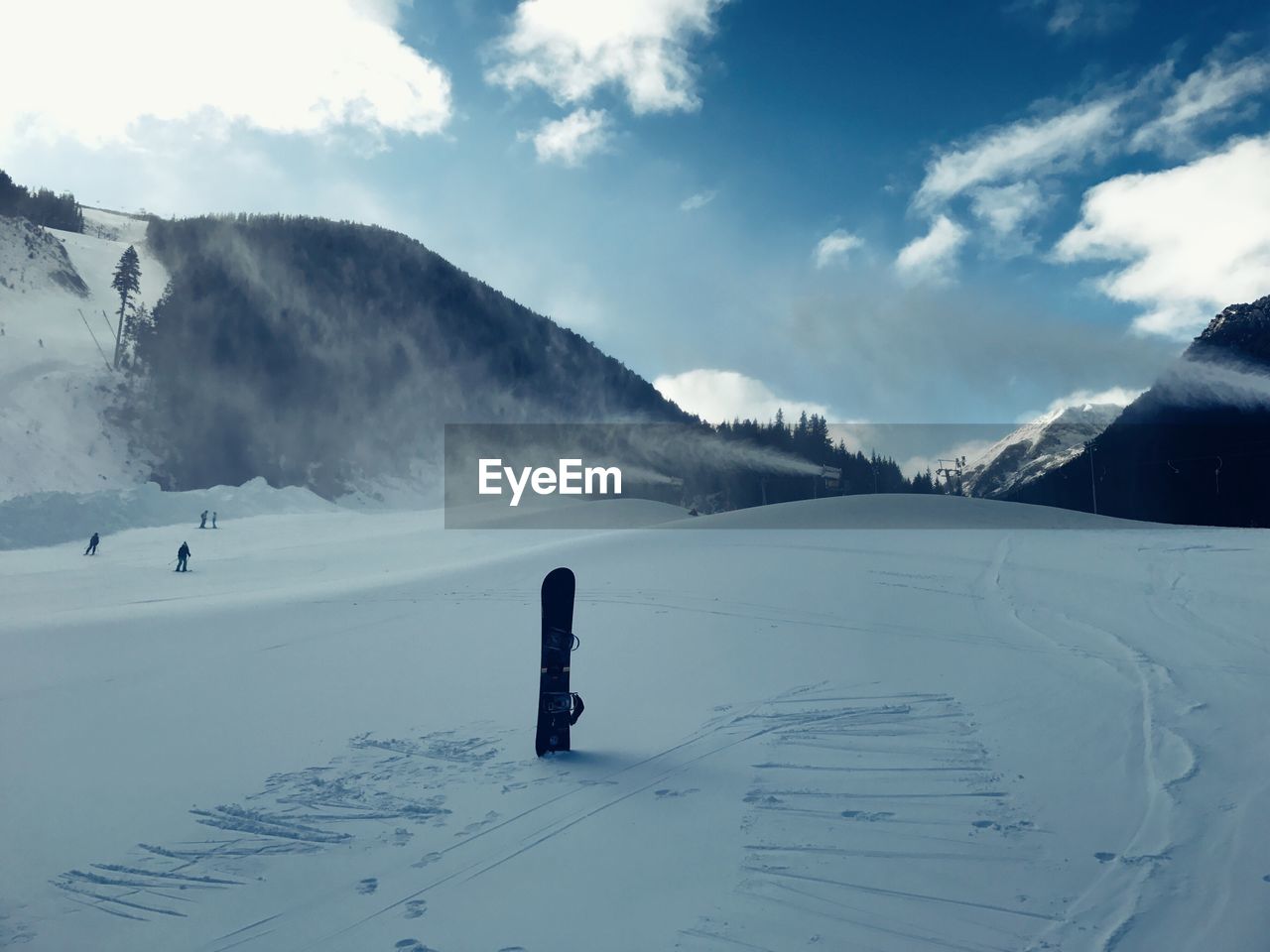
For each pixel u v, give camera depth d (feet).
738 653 39.86
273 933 17.24
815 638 42.24
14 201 604.49
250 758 28.37
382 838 21.59
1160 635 40.83
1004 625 43.98
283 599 65.87
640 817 21.85
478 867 19.54
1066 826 19.94
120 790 25.63
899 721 28.86
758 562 67.62
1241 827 19.27
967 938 15.34
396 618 54.85
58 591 87.56
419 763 27.30
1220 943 14.76
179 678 40.19
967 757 25.05
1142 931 15.26
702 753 26.68
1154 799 21.21
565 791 23.97
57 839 22.26
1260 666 34.32
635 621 48.21
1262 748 24.53
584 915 16.97
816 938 15.60
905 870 18.19
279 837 22.02
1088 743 25.73
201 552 127.24
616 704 32.86
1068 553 69.56
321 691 37.09
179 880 19.88
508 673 39.27
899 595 52.80
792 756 25.94
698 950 15.39
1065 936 15.26
